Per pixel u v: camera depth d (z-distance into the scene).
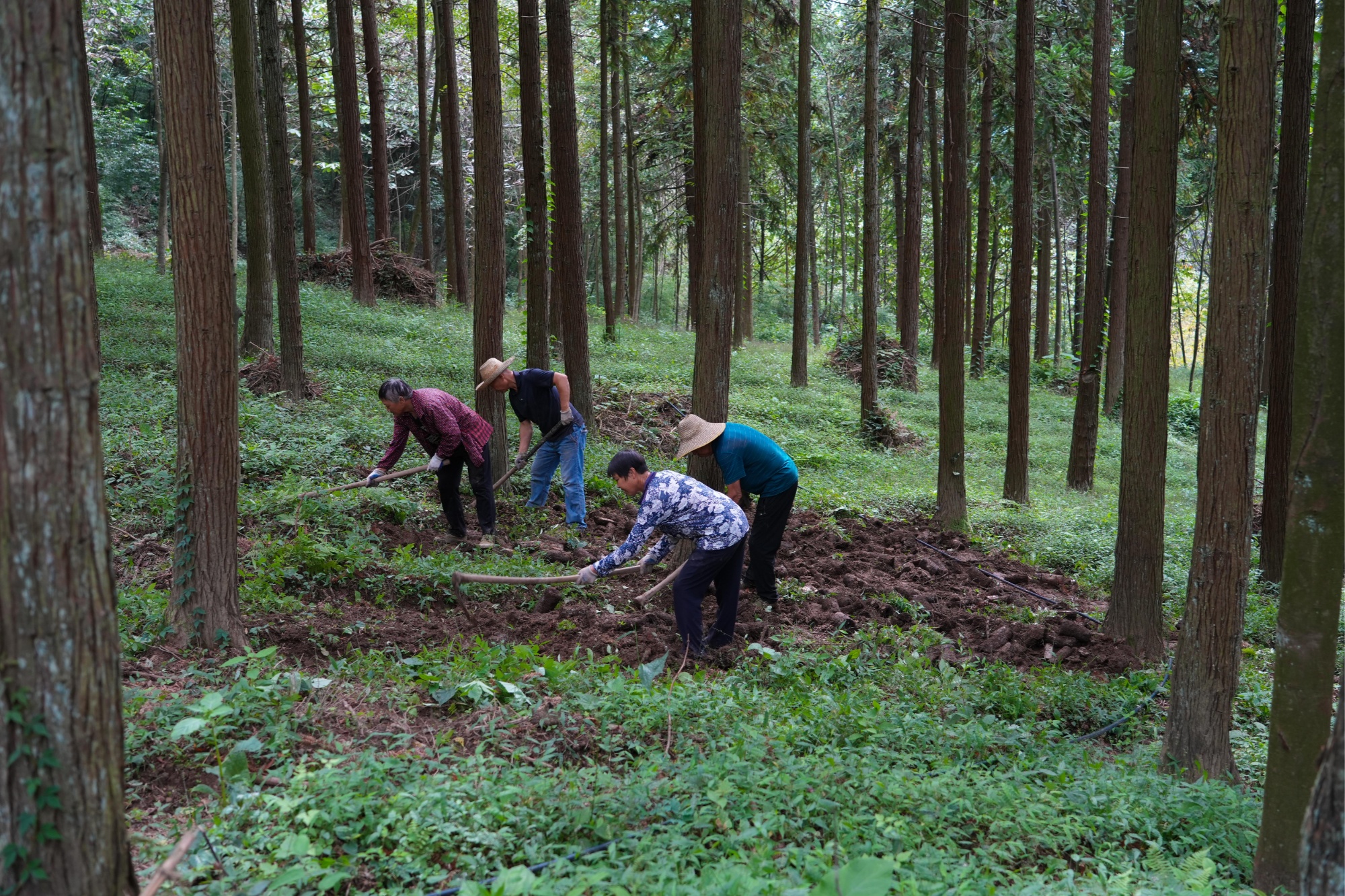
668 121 24.20
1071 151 19.08
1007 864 3.66
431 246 24.75
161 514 7.45
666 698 4.86
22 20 2.09
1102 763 4.88
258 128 12.09
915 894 2.92
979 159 22.00
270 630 5.67
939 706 5.56
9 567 2.21
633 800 3.71
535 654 5.55
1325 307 3.56
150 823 3.62
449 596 6.89
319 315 17.77
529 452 8.87
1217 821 4.12
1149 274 7.10
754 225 43.41
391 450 7.80
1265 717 6.25
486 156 9.10
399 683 5.01
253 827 3.50
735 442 6.92
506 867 3.36
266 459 8.88
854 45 24.12
